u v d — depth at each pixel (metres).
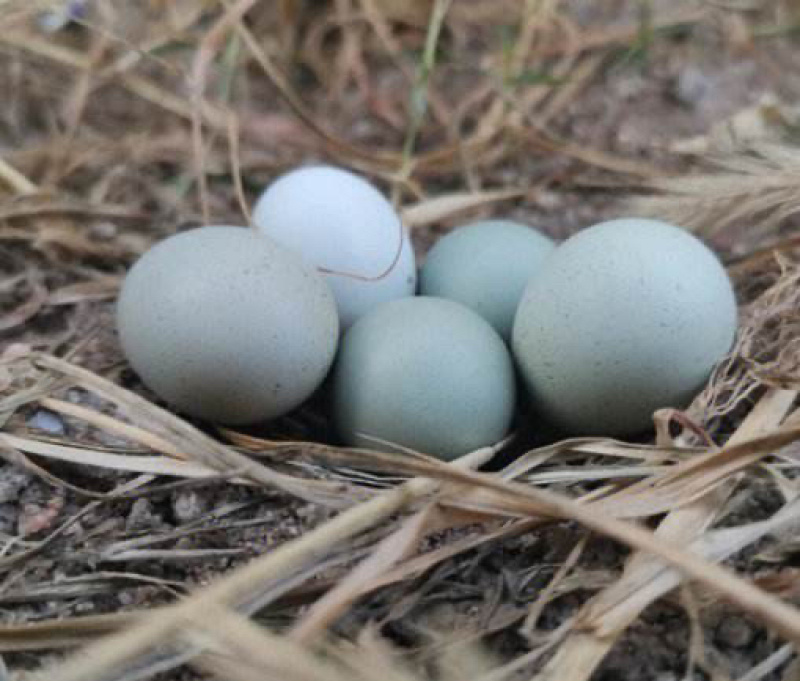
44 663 0.18
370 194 0.23
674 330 0.20
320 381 0.21
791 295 0.23
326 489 0.20
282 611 0.19
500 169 0.30
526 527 0.19
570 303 0.21
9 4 0.27
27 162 0.28
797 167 0.23
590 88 0.32
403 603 0.19
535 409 0.22
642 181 0.29
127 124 0.30
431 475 0.19
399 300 0.22
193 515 0.21
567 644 0.18
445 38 0.33
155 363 0.21
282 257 0.21
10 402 0.21
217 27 0.27
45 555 0.20
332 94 0.32
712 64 0.33
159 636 0.17
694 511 0.19
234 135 0.25
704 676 0.18
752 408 0.22
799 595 0.19
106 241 0.27
